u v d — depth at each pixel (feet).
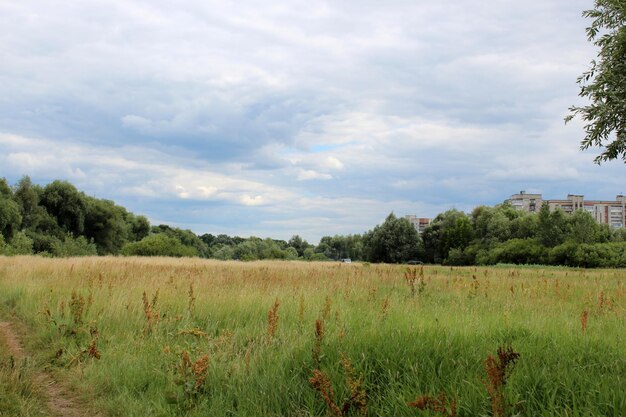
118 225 280.72
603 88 24.86
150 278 47.29
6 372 18.29
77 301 28.04
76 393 17.76
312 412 13.57
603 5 26.27
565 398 12.56
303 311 27.81
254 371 16.85
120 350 22.06
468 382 13.17
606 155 26.11
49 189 251.19
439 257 275.18
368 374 15.20
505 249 195.11
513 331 20.02
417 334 17.74
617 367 14.67
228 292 36.45
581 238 177.99
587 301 33.65
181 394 16.34
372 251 292.20
